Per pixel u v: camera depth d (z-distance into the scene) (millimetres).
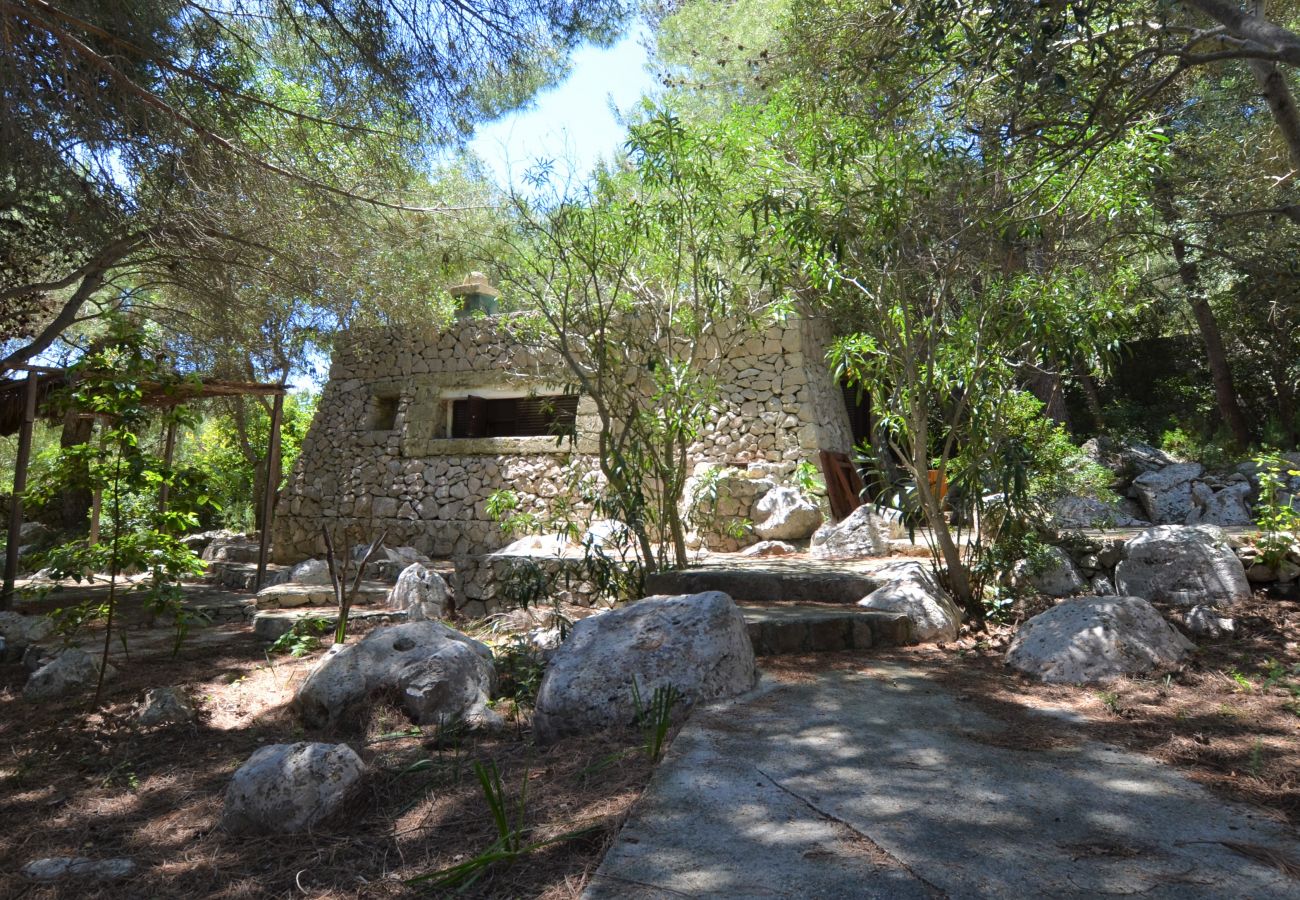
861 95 5934
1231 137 8438
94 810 3521
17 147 5828
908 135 5676
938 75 5434
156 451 17750
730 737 3471
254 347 11297
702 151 6684
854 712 3811
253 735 4469
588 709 3848
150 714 4719
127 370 5293
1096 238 6164
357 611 7512
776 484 9688
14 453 23031
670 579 6496
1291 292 8922
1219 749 3277
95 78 6211
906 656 4945
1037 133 4949
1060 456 6695
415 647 4711
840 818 2660
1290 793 2824
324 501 12641
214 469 17219
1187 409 16172
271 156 7766
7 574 8109
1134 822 2627
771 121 6648
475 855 2633
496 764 3537
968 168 5164
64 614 6184
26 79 5668
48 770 4066
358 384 12953
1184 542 5766
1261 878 2260
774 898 2170
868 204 5406
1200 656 4562
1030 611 5699
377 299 10344
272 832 3018
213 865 2811
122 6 6094
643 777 3127
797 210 5504
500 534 11242
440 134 7238
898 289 5641
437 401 12281
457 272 10547
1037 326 5387
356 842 2863
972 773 3053
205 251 8320
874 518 8125
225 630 7492
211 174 7121
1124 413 15383
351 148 8086
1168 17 4777
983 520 6387
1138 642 4449
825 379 10797
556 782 3205
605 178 6934
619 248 7055
